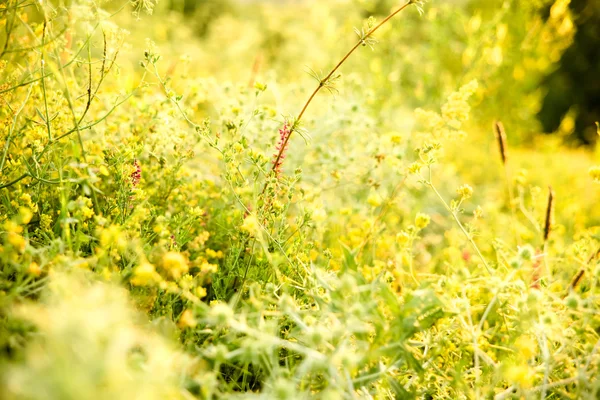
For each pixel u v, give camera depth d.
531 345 1.46
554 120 12.33
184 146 2.46
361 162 2.96
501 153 2.39
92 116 2.53
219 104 2.95
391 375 1.53
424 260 2.90
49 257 1.39
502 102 6.12
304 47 7.09
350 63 4.97
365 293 1.45
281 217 1.91
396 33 4.69
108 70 1.94
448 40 5.00
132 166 1.93
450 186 4.46
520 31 5.28
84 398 0.82
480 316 2.15
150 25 5.50
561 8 4.71
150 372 1.02
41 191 1.93
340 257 2.38
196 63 5.98
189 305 1.56
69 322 0.90
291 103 3.72
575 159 6.45
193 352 1.42
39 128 2.01
